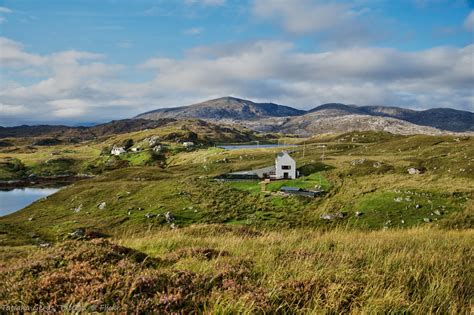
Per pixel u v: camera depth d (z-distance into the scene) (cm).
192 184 9356
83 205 8725
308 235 1811
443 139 14812
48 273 886
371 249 1251
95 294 735
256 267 1006
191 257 1170
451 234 1844
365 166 10069
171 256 1230
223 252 1273
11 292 762
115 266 965
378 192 7100
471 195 6406
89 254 1073
